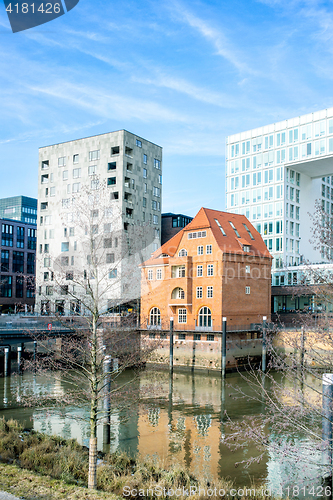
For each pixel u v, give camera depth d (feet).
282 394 51.01
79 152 254.47
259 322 186.80
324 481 61.77
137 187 251.19
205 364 167.94
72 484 49.52
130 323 95.09
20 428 82.17
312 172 261.44
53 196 260.62
